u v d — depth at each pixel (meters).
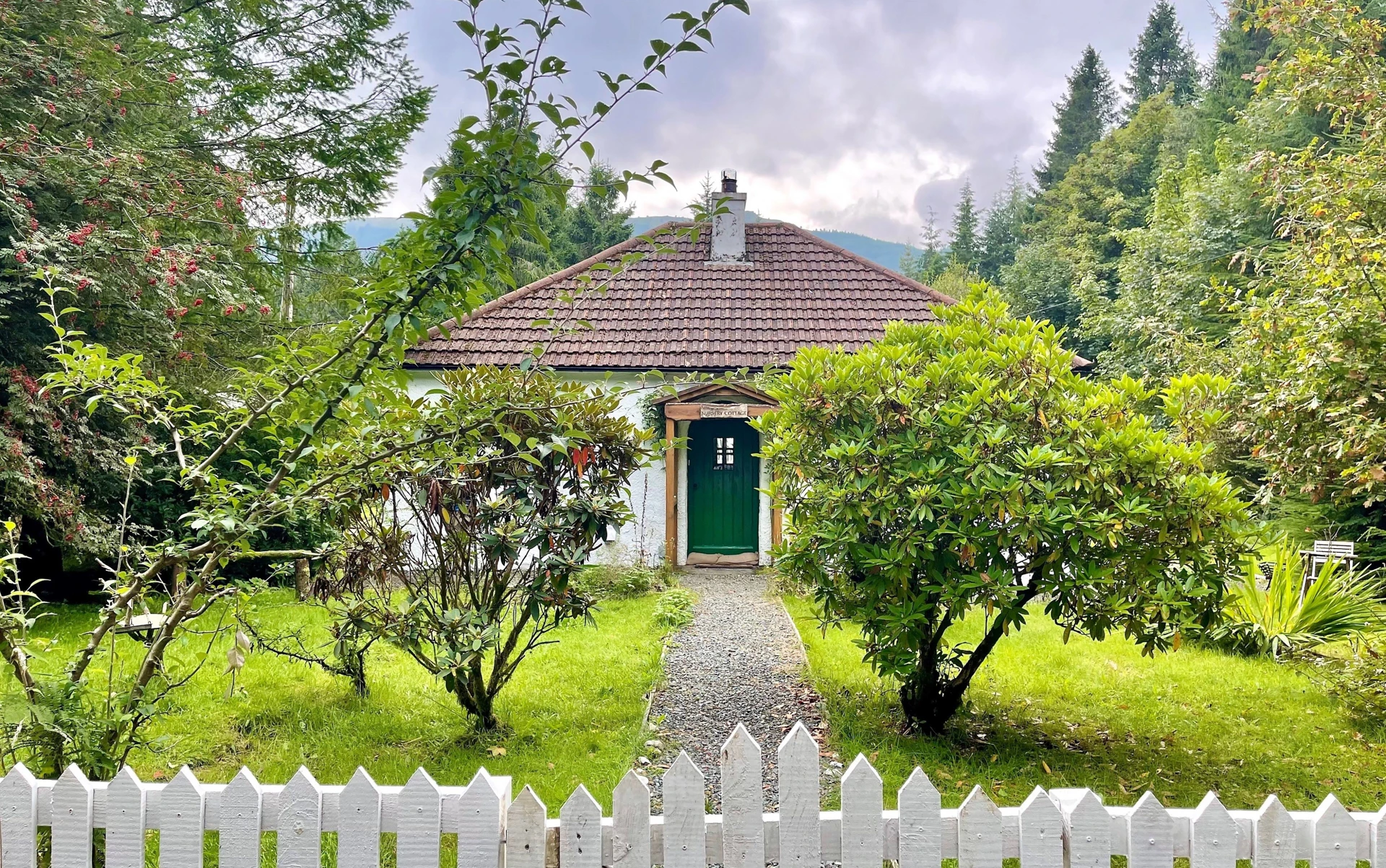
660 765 5.17
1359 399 5.32
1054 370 5.37
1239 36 31.69
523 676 6.95
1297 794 4.91
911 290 14.34
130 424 9.14
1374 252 5.67
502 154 2.88
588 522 5.18
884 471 5.19
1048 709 6.35
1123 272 21.88
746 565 12.95
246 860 2.23
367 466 3.50
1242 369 6.60
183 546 3.43
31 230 8.12
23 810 2.26
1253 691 6.81
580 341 12.81
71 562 11.86
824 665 7.25
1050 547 4.98
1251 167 7.26
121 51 10.82
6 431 8.48
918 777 2.25
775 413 5.97
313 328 12.38
